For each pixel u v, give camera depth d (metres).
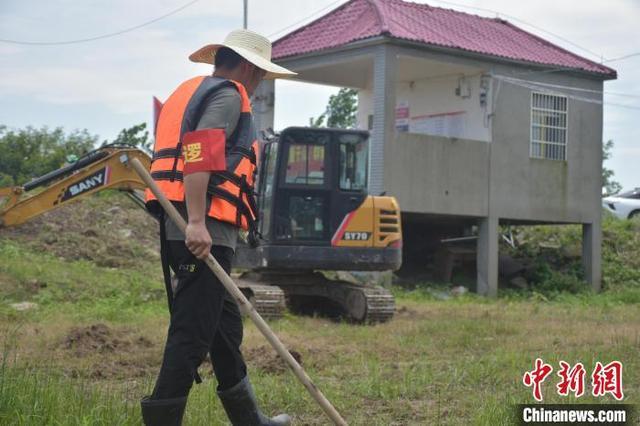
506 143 22.56
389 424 6.06
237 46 4.77
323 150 14.71
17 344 9.10
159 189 4.27
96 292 16.16
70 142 28.94
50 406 5.24
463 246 23.77
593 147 24.16
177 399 4.32
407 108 24.38
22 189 12.65
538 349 10.41
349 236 14.65
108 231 21.75
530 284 23.88
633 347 10.25
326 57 21.59
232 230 4.46
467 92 22.81
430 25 22.53
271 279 15.35
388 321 14.20
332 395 6.82
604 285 24.56
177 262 4.43
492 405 6.32
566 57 24.11
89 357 8.62
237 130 4.49
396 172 20.58
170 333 4.38
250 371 7.88
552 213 23.44
